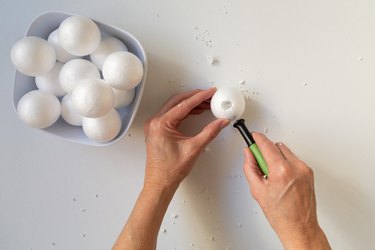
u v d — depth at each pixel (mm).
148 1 626
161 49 631
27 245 667
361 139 638
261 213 654
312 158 643
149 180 602
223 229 659
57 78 574
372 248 656
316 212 607
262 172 583
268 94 633
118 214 661
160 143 592
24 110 543
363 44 624
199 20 625
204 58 631
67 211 662
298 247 560
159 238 663
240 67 631
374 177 643
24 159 656
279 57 627
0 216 663
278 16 622
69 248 666
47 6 634
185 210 658
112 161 654
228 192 652
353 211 650
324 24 623
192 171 651
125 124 600
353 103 633
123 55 538
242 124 596
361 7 619
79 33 526
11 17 635
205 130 588
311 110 635
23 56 531
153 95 639
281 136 640
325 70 628
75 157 654
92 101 513
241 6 621
